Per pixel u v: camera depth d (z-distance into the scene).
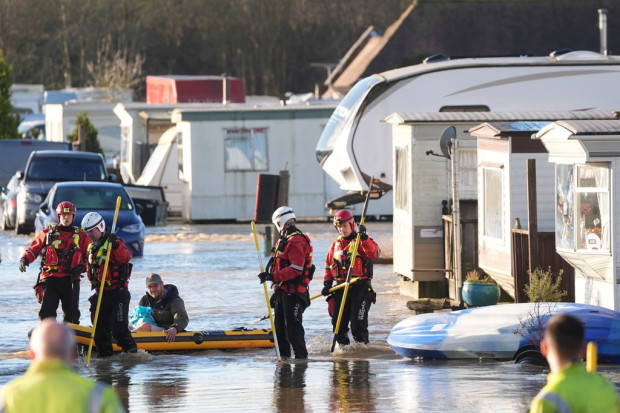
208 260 95.50
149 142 171.88
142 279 81.81
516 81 100.50
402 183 70.75
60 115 198.25
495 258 60.31
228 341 52.06
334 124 105.75
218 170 138.25
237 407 38.12
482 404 37.50
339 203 106.12
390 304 67.44
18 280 82.44
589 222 51.09
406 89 101.69
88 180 123.00
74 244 52.62
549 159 53.62
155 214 134.12
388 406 37.66
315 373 45.06
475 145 68.38
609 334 45.28
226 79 176.62
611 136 49.66
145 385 42.72
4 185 141.00
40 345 20.70
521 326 46.53
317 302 69.75
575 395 21.67
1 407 20.44
